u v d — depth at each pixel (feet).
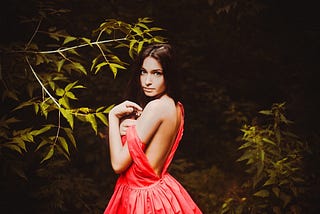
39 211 12.92
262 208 13.21
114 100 18.52
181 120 9.64
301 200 13.08
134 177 9.05
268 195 12.74
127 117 9.53
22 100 12.67
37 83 10.66
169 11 22.31
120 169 8.98
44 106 9.74
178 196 9.25
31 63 11.00
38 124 13.28
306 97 17.65
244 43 23.02
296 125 16.11
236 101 22.56
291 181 12.71
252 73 23.44
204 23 23.07
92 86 18.15
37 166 13.29
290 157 13.34
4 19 12.26
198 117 21.74
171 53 9.25
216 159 20.20
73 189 14.23
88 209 14.62
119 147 9.00
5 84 10.44
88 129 16.29
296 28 20.21
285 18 20.26
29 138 9.82
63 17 16.65
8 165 11.42
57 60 11.08
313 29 19.24
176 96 9.37
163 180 9.27
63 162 13.56
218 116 21.83
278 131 13.25
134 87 9.78
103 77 18.60
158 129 9.02
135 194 9.02
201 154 20.75
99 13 18.69
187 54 22.61
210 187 17.28
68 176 14.39
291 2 19.42
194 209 9.61
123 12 19.38
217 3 17.98
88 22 18.08
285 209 13.09
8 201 12.59
